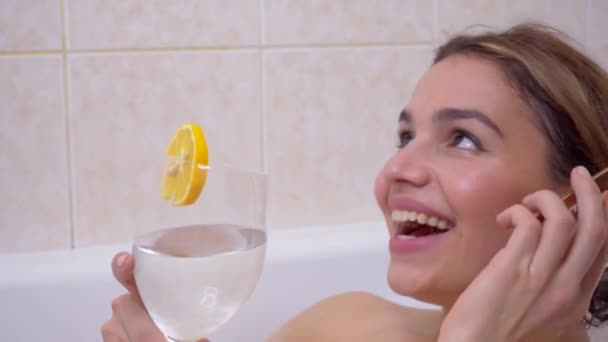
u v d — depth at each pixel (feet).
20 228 3.95
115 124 4.01
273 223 4.31
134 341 2.45
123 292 3.63
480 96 2.53
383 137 4.44
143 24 3.98
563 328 2.23
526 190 2.52
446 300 2.59
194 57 4.07
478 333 2.05
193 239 2.00
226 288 2.00
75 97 3.94
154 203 2.02
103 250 3.98
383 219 4.51
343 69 4.31
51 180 3.96
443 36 4.48
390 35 4.38
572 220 2.10
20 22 3.82
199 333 2.12
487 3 4.56
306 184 4.34
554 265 2.11
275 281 3.77
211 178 2.01
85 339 3.58
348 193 4.42
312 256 3.84
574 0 4.75
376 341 3.12
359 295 3.46
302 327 3.38
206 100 4.12
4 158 3.89
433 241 2.52
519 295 2.09
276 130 4.25
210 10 4.06
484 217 2.46
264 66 4.18
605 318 3.10
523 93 2.56
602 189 2.30
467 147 2.56
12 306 3.49
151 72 4.02
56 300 3.54
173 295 1.99
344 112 4.35
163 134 4.08
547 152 2.56
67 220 4.01
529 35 2.79
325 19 4.25
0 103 3.85
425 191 2.54
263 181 2.08
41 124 3.91
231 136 4.18
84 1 3.89
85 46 3.92
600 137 2.67
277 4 4.16
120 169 4.04
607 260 2.25
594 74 2.81
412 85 4.45
